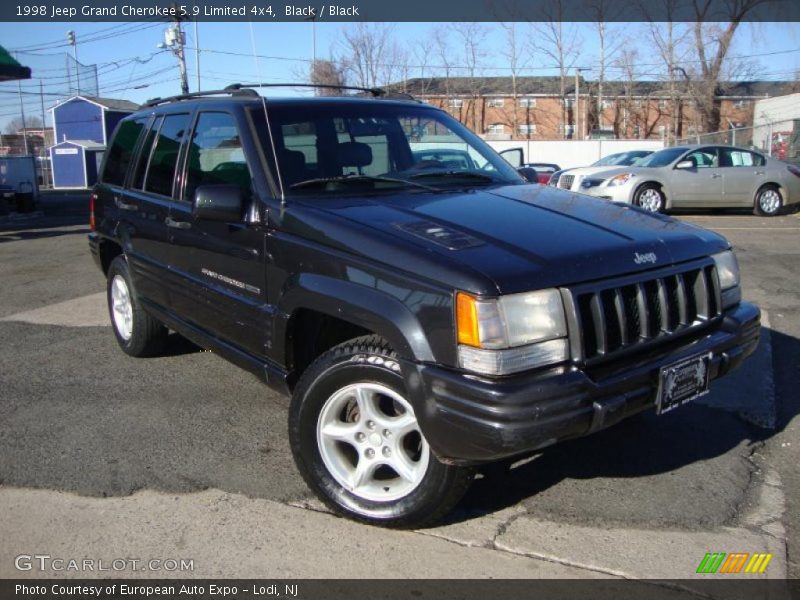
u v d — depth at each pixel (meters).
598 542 3.10
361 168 3.97
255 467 3.78
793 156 24.19
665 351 3.12
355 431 3.19
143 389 4.93
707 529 3.21
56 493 3.52
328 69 28.14
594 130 51.47
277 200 3.56
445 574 2.89
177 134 4.64
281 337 3.47
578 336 2.78
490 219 3.28
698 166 15.24
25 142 46.81
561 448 3.99
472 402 2.64
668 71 45.16
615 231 3.25
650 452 3.95
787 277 8.49
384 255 2.98
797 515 3.32
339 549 3.06
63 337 6.29
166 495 3.50
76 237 13.98
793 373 5.16
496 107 52.22
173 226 4.43
